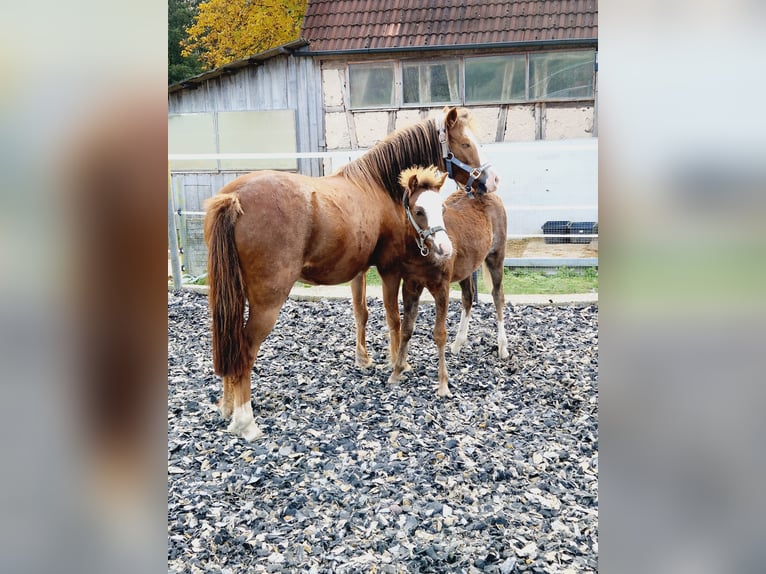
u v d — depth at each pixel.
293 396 4.15
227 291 3.27
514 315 6.25
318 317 6.23
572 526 2.57
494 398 4.12
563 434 3.54
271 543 2.48
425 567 2.31
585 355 5.03
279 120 10.62
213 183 11.02
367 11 10.57
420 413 3.83
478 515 2.65
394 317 4.47
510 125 9.97
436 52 9.91
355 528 2.58
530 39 9.65
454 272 4.45
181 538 2.52
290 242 3.39
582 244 8.98
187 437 3.52
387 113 10.27
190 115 10.91
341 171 4.06
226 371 3.32
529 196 9.26
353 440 3.45
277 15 15.34
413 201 3.86
